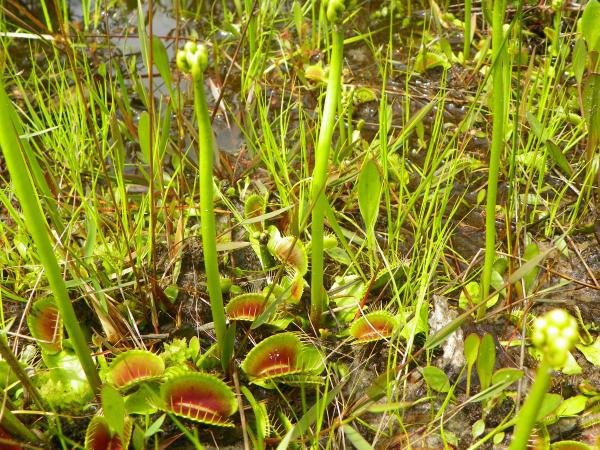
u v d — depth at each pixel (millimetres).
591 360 253
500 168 348
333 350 260
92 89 341
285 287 273
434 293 279
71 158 316
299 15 429
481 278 262
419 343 261
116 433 216
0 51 330
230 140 384
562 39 401
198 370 248
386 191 279
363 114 397
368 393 221
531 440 220
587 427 232
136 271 262
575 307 276
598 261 298
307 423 210
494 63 218
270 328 270
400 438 229
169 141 333
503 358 251
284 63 442
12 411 217
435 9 439
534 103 389
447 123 386
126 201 285
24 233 292
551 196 336
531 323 269
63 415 224
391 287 285
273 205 327
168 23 481
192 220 327
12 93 408
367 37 464
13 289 288
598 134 302
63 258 283
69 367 242
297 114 396
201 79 175
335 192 333
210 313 281
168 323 276
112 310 261
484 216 329
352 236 309
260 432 216
